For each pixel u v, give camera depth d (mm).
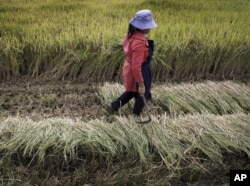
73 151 3857
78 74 5652
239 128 4492
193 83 5719
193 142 4176
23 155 3812
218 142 4238
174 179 3947
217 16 7371
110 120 4551
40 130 4074
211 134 4316
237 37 6141
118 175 3770
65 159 3771
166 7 7742
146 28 3729
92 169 3875
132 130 4207
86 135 4066
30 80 5504
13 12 7012
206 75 6012
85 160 3906
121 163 3912
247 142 4320
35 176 3678
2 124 4133
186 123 4453
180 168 3934
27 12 7039
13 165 3812
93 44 5594
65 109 4801
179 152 4082
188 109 4879
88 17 6770
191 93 5133
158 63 5668
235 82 5879
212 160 4105
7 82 5430
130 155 4012
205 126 4426
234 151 4254
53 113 4699
